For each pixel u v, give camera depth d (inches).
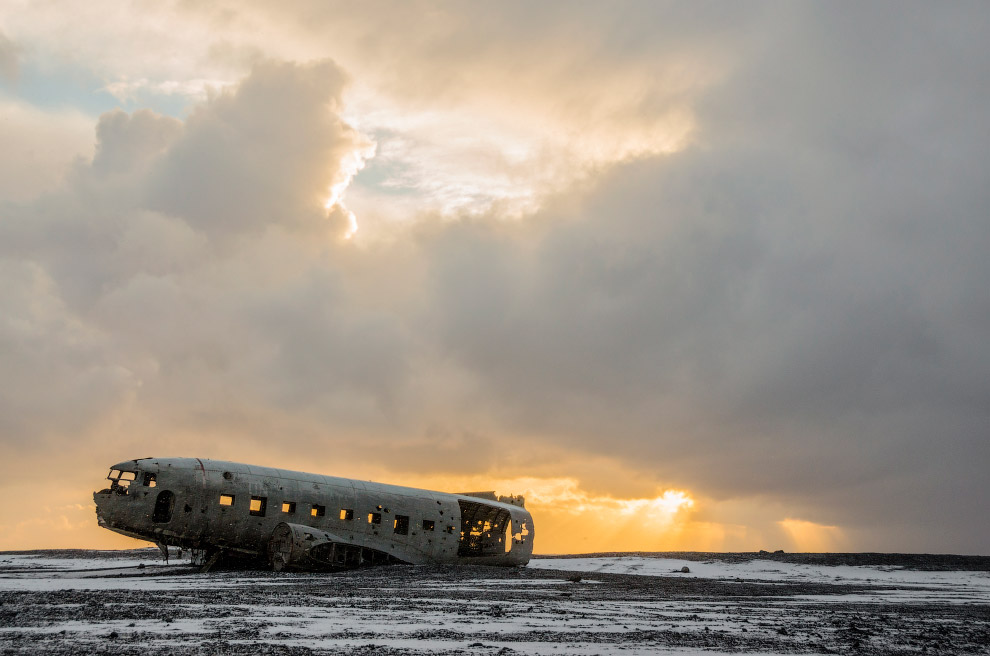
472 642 573.9
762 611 922.7
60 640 520.1
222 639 547.8
